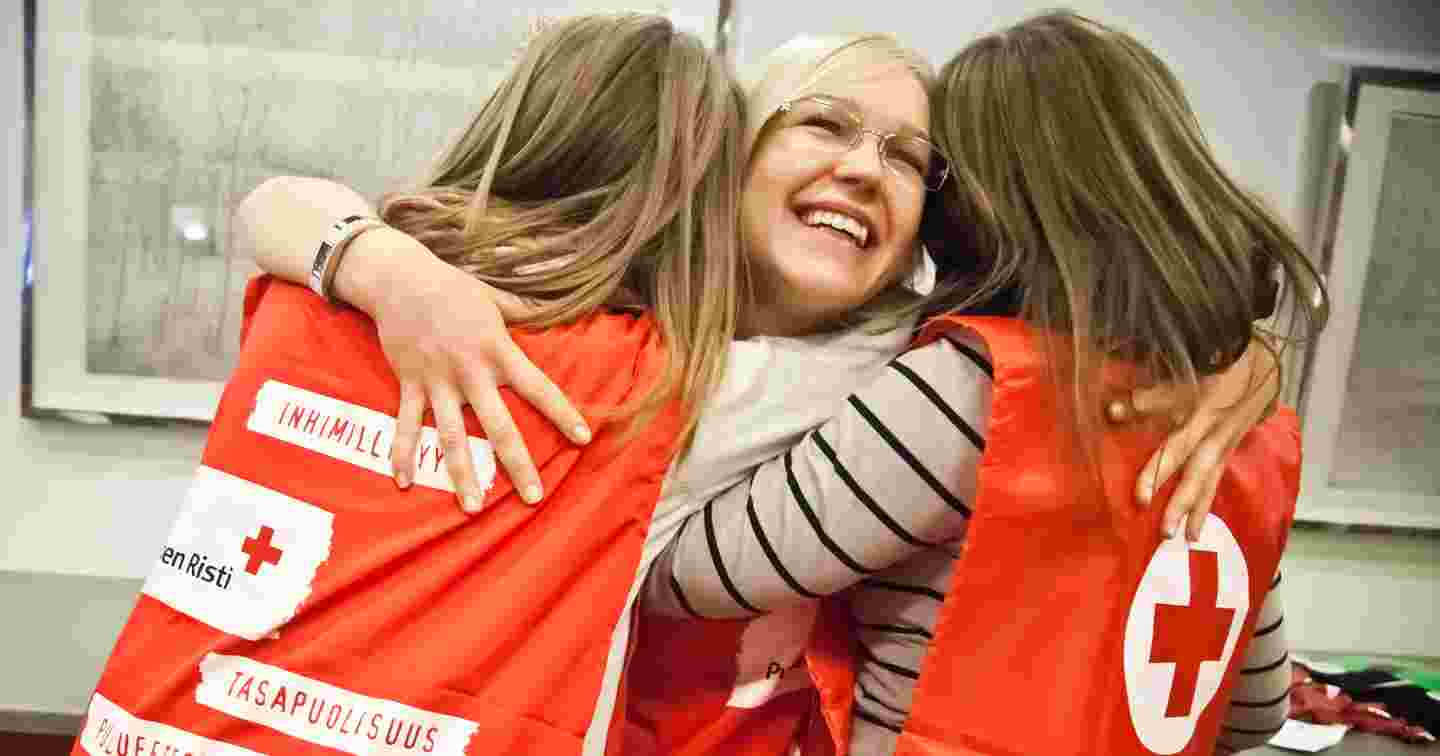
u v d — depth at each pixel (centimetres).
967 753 57
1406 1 149
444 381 58
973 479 58
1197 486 61
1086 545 58
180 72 135
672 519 64
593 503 58
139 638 58
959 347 60
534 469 58
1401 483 156
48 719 98
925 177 71
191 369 141
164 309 140
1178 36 148
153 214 138
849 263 68
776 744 69
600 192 66
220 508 58
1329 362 153
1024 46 67
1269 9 148
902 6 143
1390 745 120
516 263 63
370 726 55
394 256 59
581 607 58
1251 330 60
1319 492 156
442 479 58
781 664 68
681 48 70
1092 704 59
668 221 64
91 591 136
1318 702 125
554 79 69
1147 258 58
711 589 62
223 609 57
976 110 66
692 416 61
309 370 60
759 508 60
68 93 134
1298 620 160
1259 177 150
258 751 55
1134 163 60
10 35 136
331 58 136
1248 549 67
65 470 142
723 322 64
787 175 67
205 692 56
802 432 65
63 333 139
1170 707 63
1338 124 149
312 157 138
